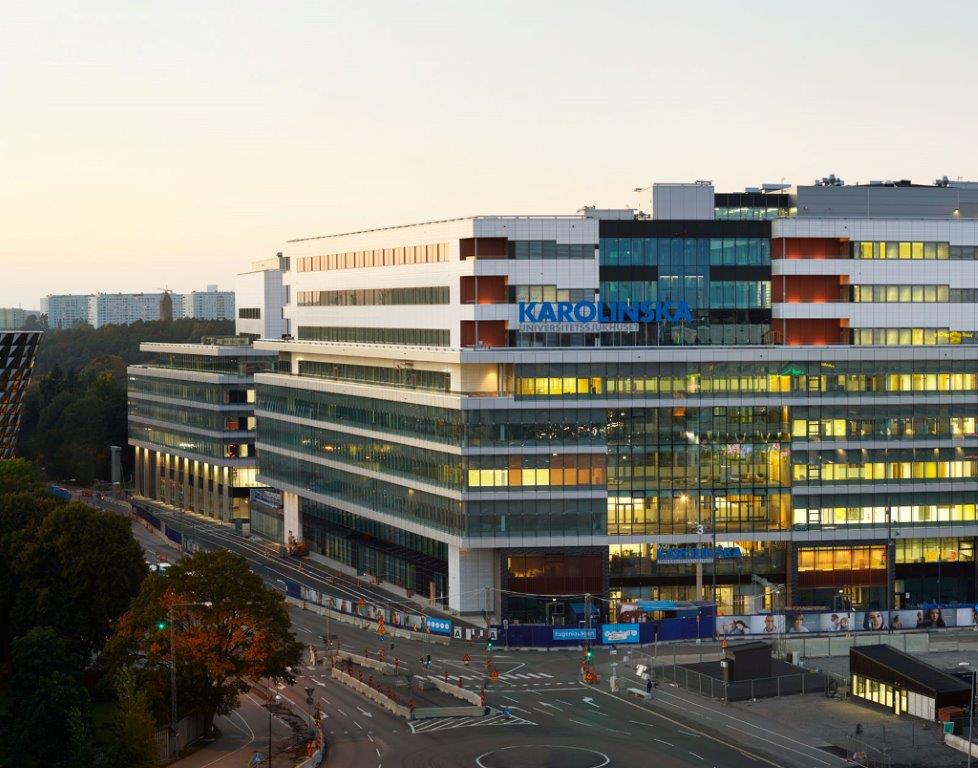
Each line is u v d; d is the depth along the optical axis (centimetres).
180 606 13712
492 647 17750
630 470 19012
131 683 12962
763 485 19262
